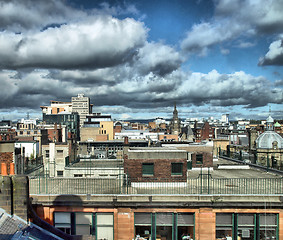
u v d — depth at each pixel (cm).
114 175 2953
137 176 2005
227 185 2042
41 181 2205
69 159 3322
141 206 1692
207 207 1688
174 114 15388
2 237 1044
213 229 1686
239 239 1706
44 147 4269
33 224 1279
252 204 1672
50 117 16912
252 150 4791
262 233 1702
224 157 3741
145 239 1712
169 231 1716
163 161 2019
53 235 1319
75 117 16862
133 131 12756
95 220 1702
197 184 2064
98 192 1831
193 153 2711
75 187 1977
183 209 1695
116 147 6788
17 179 1223
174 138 11356
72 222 1700
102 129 12062
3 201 1196
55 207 1705
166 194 1706
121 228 1689
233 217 1700
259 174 2550
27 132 8200
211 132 13212
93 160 3578
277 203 1677
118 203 1677
